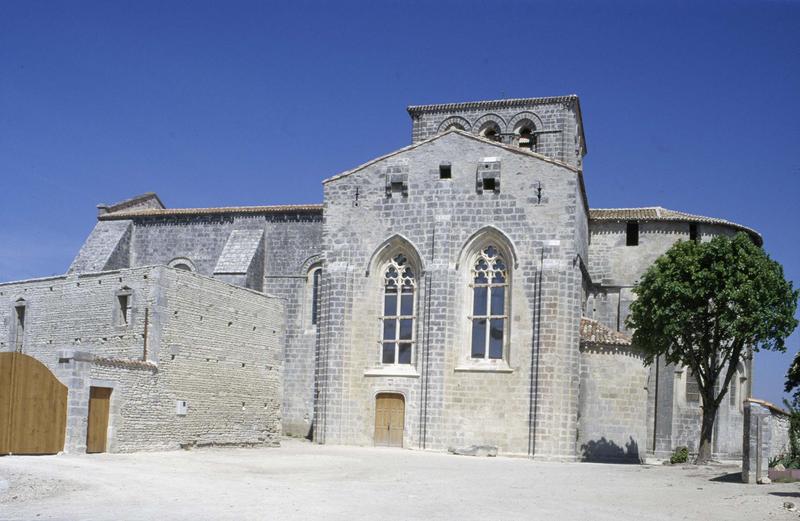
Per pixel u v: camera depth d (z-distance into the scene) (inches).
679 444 2113.7
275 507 924.6
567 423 1820.9
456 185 1963.6
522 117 2377.0
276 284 2300.7
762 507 1015.6
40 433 1358.3
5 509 891.4
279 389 1905.8
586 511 967.6
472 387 1884.8
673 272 1697.8
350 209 2033.7
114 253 2377.0
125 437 1482.5
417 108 2471.7
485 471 1429.6
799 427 1696.6
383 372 1951.3
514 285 1891.0
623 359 1902.1
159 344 1571.1
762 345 1667.1
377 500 1003.3
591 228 2261.3
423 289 1946.4
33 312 1784.0
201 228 2389.3
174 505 925.2
